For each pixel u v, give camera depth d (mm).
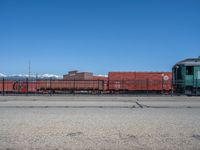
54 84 40375
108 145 8359
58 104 22625
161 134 9922
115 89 39906
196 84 36219
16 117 14242
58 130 10594
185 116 14891
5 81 38156
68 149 7922
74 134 9875
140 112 16766
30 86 39438
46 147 8117
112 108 19312
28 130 10586
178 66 37469
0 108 19125
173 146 8242
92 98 28844
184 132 10297
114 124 12000
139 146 8242
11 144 8422
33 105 21594
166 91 39625
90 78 48688
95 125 11727
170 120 13289
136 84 39875
